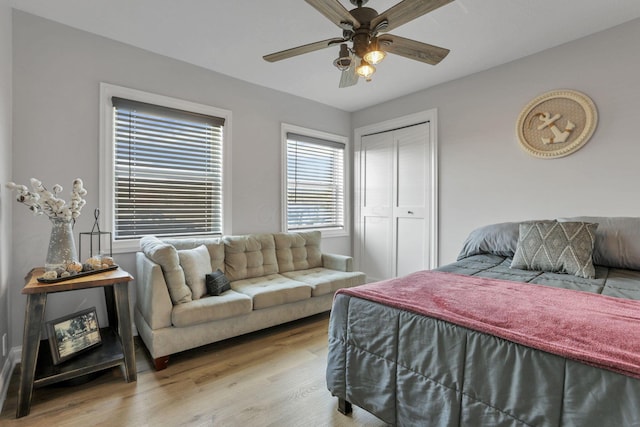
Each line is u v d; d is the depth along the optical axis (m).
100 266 2.04
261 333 2.74
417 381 1.28
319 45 1.77
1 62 1.91
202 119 3.03
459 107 3.27
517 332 1.08
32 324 1.64
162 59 2.79
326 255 3.63
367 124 4.23
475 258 2.54
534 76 2.75
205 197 3.14
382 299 1.47
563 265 2.02
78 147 2.41
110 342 2.14
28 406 1.61
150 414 1.62
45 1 2.08
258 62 2.93
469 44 2.59
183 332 2.16
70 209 1.99
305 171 4.00
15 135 2.17
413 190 3.72
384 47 1.78
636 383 0.82
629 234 2.05
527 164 2.81
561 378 0.94
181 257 2.40
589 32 2.43
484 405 1.09
